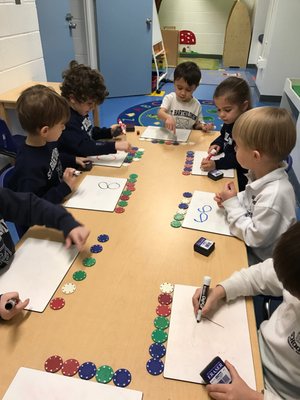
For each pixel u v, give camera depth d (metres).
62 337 0.67
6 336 0.67
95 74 1.46
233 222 0.98
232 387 0.57
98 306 0.73
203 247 0.89
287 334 0.74
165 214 1.06
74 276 0.81
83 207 1.08
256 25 5.84
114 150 1.43
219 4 6.42
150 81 4.71
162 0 6.54
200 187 1.22
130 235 0.96
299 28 4.11
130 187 1.21
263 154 0.98
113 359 0.63
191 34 6.71
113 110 4.17
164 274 0.83
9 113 2.55
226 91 1.45
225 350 0.65
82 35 4.23
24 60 2.73
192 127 2.01
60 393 0.57
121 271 0.83
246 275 0.78
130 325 0.69
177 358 0.63
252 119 0.97
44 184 1.17
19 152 1.17
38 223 0.92
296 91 2.89
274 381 0.76
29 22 2.72
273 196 0.95
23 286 0.77
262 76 4.59
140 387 0.58
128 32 4.30
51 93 1.11
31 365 0.61
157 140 1.64
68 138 1.41
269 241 0.97
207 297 0.73
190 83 1.93
